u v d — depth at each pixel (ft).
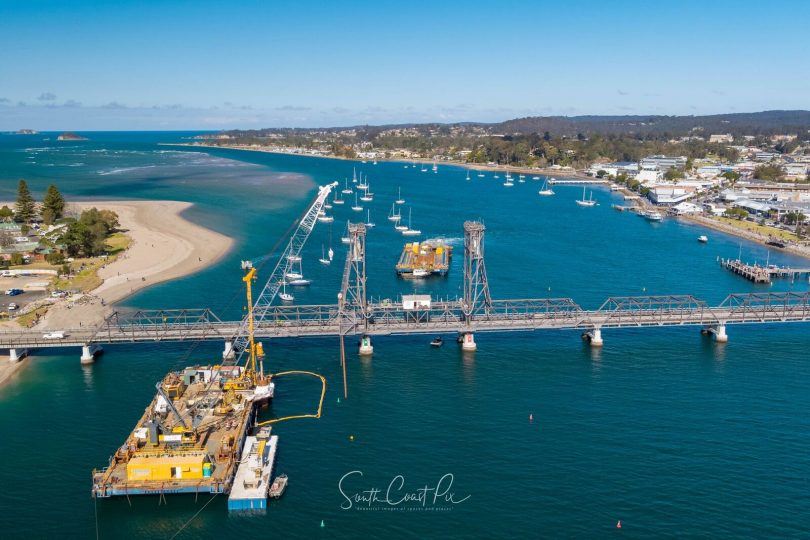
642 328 581.94
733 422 394.93
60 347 514.27
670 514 302.66
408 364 488.02
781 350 523.29
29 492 318.45
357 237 530.68
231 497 305.73
